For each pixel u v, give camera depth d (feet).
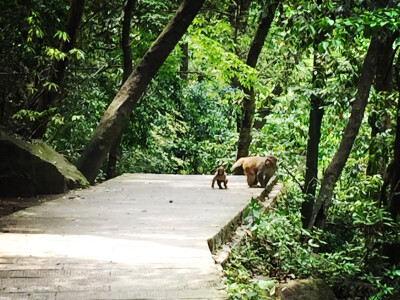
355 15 31.73
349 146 32.96
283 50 44.06
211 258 18.90
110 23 53.98
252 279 21.93
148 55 42.63
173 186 40.19
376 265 28.02
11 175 34.06
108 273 17.04
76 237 21.53
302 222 42.27
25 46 38.45
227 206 30.35
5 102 42.73
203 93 74.79
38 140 39.04
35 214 26.78
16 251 19.11
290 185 54.44
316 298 21.50
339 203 45.88
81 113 50.70
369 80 32.40
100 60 59.11
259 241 26.48
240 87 73.10
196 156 74.79
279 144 61.21
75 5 41.29
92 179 40.86
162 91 62.03
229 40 60.34
